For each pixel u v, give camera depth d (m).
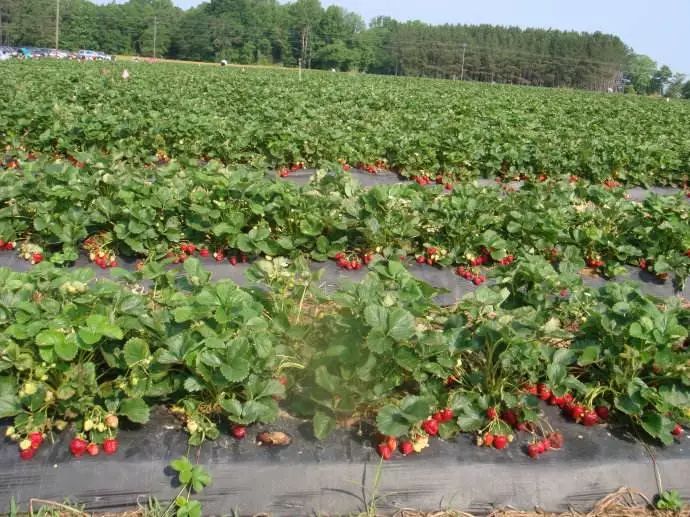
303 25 108.75
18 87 19.73
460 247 7.76
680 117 30.81
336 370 4.45
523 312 4.66
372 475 4.05
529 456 4.32
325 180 8.63
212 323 4.24
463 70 106.75
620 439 4.58
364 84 38.84
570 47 116.38
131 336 4.20
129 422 4.20
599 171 13.46
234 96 22.95
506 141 14.84
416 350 4.25
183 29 103.69
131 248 7.30
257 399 4.10
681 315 5.04
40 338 3.71
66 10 101.12
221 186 7.45
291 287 5.19
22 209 7.48
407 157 12.61
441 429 4.34
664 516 4.16
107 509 3.82
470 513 4.04
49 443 4.00
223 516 3.86
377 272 5.02
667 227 8.10
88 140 11.88
